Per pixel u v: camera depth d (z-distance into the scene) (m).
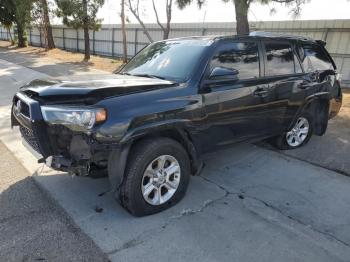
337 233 3.25
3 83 11.22
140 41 22.19
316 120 6.01
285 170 4.72
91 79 3.70
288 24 13.71
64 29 28.64
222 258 2.83
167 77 3.86
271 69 4.66
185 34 19.00
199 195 3.91
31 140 3.59
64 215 3.40
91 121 2.96
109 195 3.83
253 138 4.57
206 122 3.78
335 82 5.96
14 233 3.08
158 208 3.48
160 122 3.30
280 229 3.28
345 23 12.15
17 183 4.05
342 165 4.93
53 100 3.23
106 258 2.79
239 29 10.70
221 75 3.64
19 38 30.17
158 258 2.81
